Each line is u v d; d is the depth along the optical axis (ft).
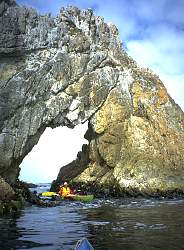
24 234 45.55
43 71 122.62
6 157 112.47
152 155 136.26
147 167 132.16
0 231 47.83
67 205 91.15
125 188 127.03
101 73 138.51
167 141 142.00
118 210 77.61
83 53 134.51
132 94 145.89
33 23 122.01
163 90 152.76
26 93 118.42
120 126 140.46
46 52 124.77
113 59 145.48
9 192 73.26
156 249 36.45
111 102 140.26
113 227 50.90
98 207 85.66
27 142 120.26
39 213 70.74
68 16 134.00
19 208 78.74
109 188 132.36
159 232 46.03
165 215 66.59
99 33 143.54
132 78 148.05
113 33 151.12
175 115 150.82
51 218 62.49
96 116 137.69
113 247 37.47
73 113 130.62
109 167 140.05
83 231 47.60
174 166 138.92
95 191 134.21
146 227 50.52
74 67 130.82
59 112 127.03
